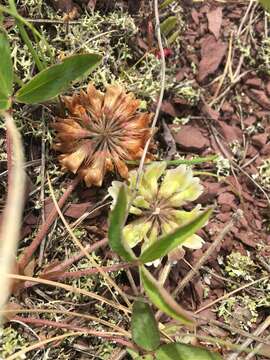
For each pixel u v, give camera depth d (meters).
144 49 0.14
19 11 0.13
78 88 0.13
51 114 0.13
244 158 0.14
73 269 0.12
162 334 0.12
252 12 0.15
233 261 0.13
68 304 0.12
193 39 0.15
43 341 0.11
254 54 0.15
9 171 0.11
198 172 0.13
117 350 0.12
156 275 0.13
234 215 0.12
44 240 0.12
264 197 0.14
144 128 0.12
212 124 0.14
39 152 0.13
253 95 0.15
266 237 0.14
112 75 0.13
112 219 0.09
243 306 0.13
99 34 0.13
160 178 0.13
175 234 0.10
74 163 0.12
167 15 0.14
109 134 0.12
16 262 0.11
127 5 0.14
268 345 0.12
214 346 0.12
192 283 0.13
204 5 0.15
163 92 0.13
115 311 0.12
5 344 0.12
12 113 0.12
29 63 0.13
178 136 0.14
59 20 0.13
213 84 0.15
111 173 0.13
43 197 0.12
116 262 0.13
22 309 0.11
